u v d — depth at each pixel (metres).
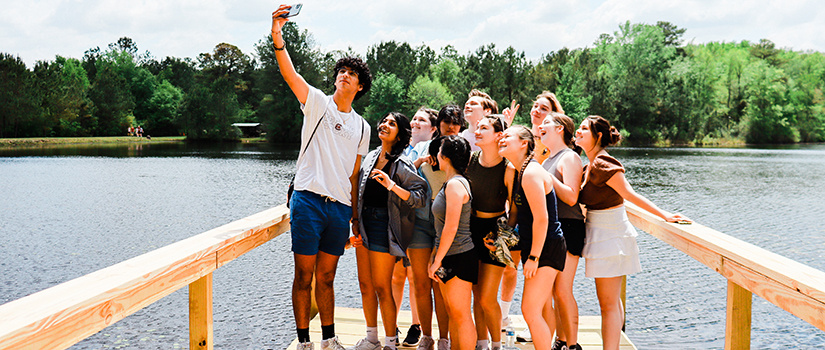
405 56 75.19
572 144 3.22
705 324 6.63
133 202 17.94
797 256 10.59
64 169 30.56
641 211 3.49
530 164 2.79
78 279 1.85
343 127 3.12
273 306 7.28
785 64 87.44
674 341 6.09
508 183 2.94
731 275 2.37
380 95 63.44
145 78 89.44
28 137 67.38
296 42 64.44
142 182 23.92
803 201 18.12
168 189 21.36
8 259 10.34
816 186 22.48
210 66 95.56
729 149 58.28
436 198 3.00
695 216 15.16
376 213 3.26
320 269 3.22
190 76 100.44
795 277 1.88
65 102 70.25
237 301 7.50
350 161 3.19
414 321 3.62
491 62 62.06
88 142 66.69
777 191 20.94
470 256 2.90
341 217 3.15
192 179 25.14
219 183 23.41
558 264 2.82
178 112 76.62
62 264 10.01
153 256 2.19
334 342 3.24
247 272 9.06
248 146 60.38
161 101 84.25
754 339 6.29
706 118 67.94
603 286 3.03
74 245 11.55
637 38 65.75
